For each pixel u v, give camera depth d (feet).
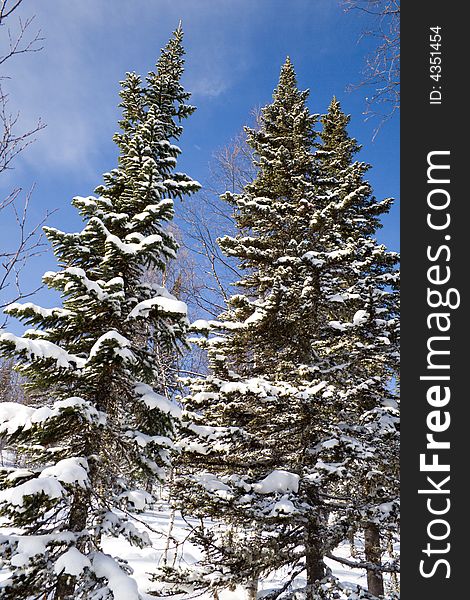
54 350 16.17
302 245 27.94
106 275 19.90
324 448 20.76
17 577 13.43
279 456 23.12
